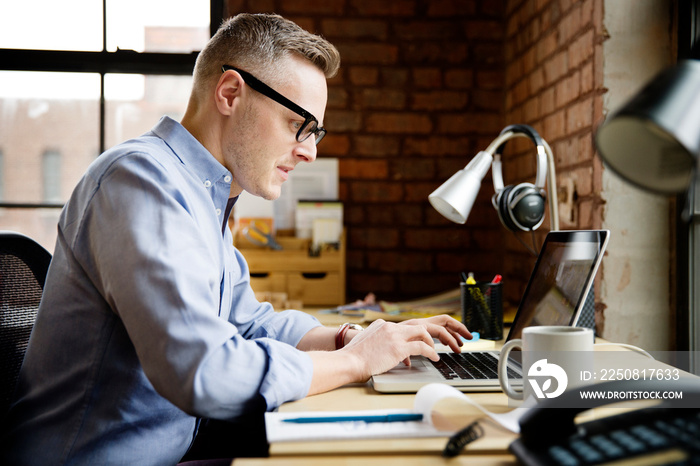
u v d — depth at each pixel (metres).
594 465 0.51
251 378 0.82
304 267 2.28
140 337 0.80
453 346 1.14
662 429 0.56
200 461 1.09
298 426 0.72
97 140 2.56
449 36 2.64
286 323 1.26
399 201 2.64
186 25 2.58
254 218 2.32
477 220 2.63
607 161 0.52
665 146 0.49
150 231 0.84
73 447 0.90
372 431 0.70
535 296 1.21
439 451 0.65
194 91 1.12
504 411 0.80
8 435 0.93
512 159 2.51
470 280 1.47
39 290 1.12
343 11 2.62
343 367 0.95
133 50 2.56
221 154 1.09
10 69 2.52
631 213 1.61
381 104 2.63
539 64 2.16
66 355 0.92
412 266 2.63
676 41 1.58
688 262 1.52
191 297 0.81
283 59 1.06
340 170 2.63
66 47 2.54
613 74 1.61
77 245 0.90
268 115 1.06
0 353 0.99
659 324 1.60
